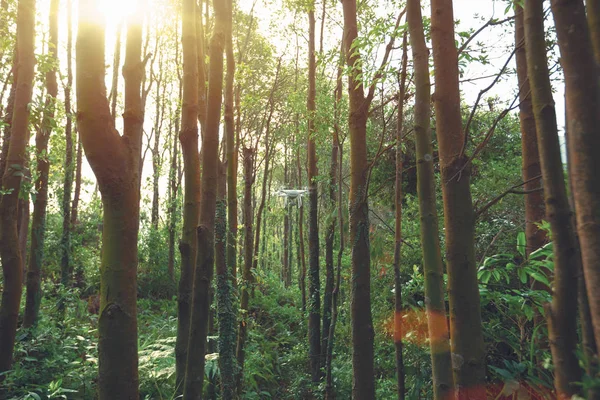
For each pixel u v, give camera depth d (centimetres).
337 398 618
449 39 243
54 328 646
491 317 404
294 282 2289
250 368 740
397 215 288
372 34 341
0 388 447
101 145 212
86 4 211
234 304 457
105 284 213
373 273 723
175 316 1149
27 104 470
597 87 125
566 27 129
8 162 457
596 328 117
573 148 125
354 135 407
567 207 146
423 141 239
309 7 847
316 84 978
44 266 1274
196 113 374
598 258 118
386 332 618
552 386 264
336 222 788
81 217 1642
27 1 474
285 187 1859
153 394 554
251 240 739
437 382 221
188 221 391
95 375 557
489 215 600
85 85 211
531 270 306
